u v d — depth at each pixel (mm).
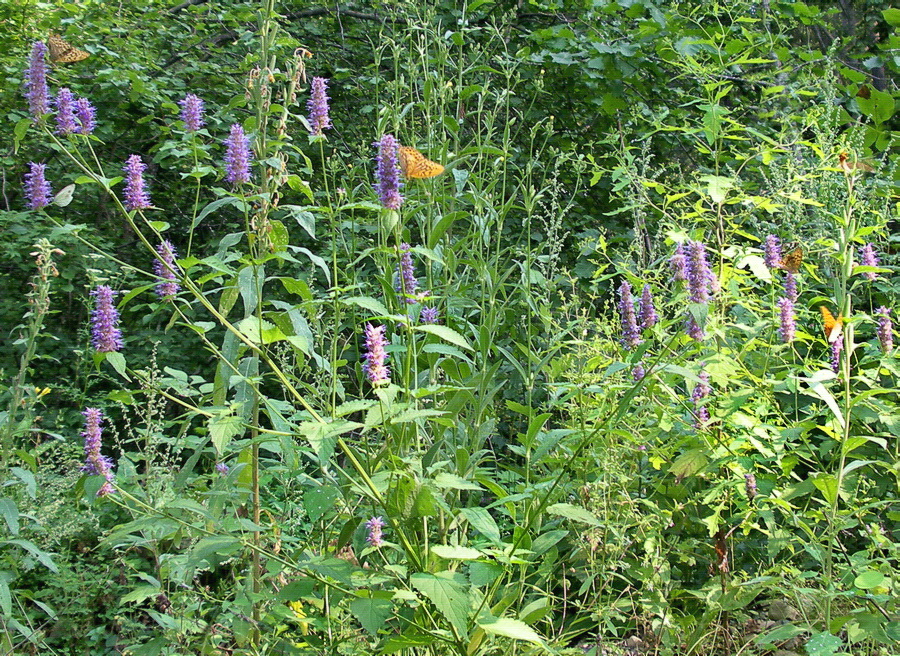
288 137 2777
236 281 2520
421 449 3020
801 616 3100
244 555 2848
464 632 1945
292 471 2234
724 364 2693
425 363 3199
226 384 2486
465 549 2061
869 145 4770
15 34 7086
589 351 3346
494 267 3480
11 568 3205
